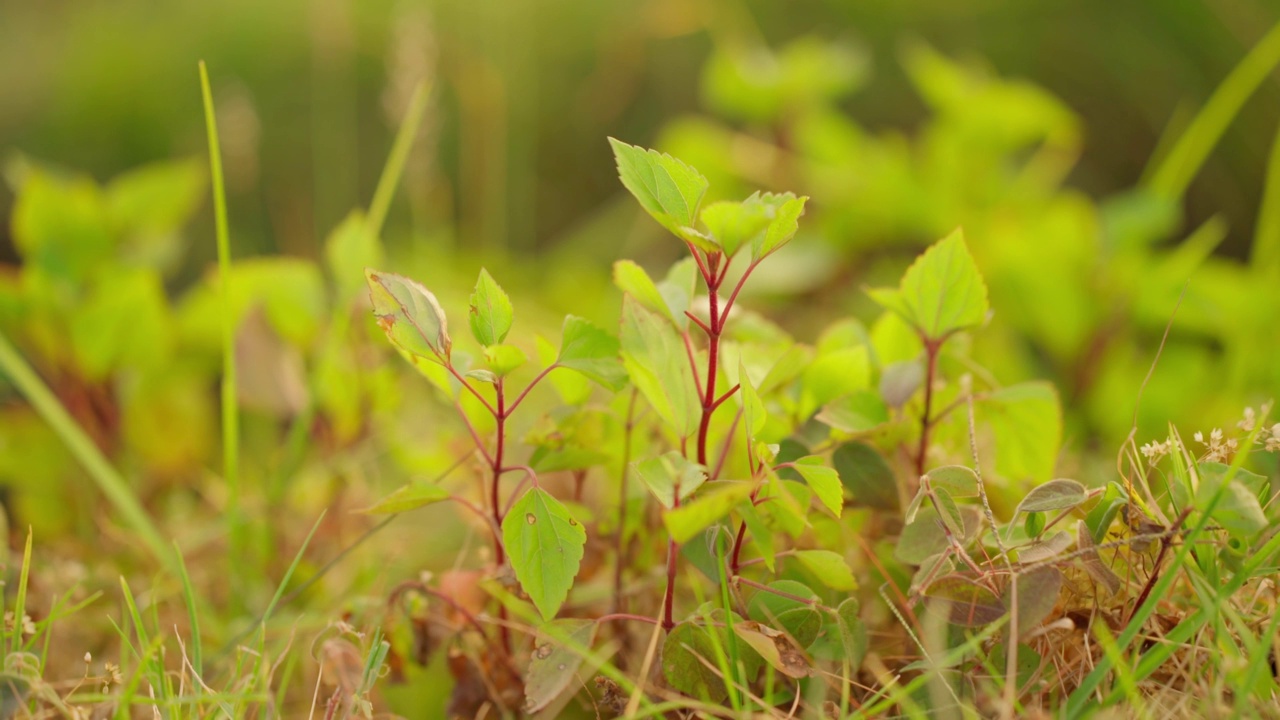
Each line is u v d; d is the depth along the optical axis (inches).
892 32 96.5
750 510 40.5
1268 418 51.2
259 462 58.2
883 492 43.1
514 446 47.8
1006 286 63.0
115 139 98.7
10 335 53.1
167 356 53.9
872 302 71.3
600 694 43.8
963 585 41.0
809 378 44.4
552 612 40.9
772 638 41.3
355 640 44.3
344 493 51.1
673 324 42.1
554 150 98.7
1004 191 73.4
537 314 73.2
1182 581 42.0
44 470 52.6
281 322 52.6
